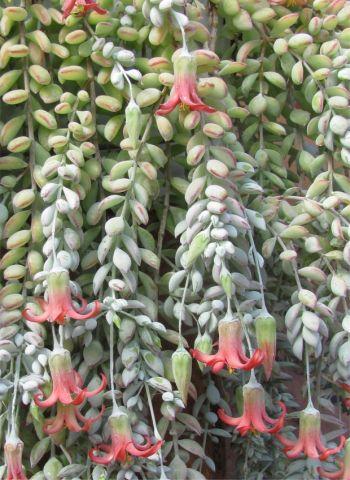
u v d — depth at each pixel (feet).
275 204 1.50
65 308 1.28
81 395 1.25
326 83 1.52
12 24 1.49
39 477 1.39
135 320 1.40
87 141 1.51
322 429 2.13
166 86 1.42
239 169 1.42
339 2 1.56
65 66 1.50
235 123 1.69
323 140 1.50
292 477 1.56
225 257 1.34
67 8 1.36
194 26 1.40
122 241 1.41
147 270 1.63
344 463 1.43
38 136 1.52
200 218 1.32
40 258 1.41
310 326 1.39
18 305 1.39
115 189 1.40
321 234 1.57
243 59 1.54
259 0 1.53
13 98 1.43
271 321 1.36
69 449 1.44
